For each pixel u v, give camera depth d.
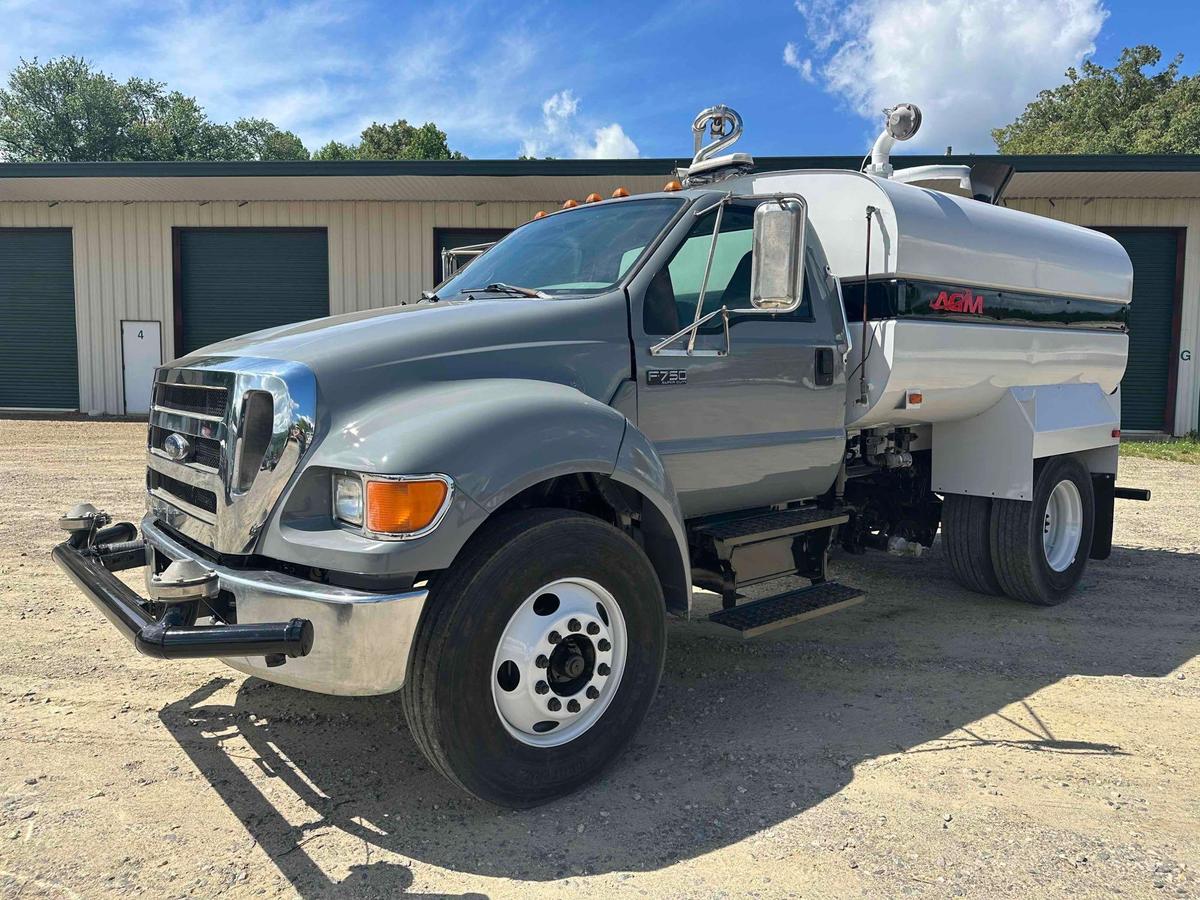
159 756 3.54
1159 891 2.65
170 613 2.78
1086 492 6.19
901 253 4.54
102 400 20.50
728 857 2.84
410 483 2.76
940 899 2.61
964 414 5.56
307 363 3.02
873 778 3.40
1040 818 3.09
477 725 2.93
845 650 5.00
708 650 4.97
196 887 2.65
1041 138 58.62
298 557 2.88
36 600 5.61
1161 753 3.65
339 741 3.71
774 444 4.28
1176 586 6.53
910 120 5.34
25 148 49.09
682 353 3.87
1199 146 48.28
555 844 2.92
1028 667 4.73
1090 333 6.12
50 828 2.97
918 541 6.32
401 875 2.73
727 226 4.24
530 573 3.02
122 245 20.16
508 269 4.41
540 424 3.08
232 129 57.72
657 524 3.59
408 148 60.50
